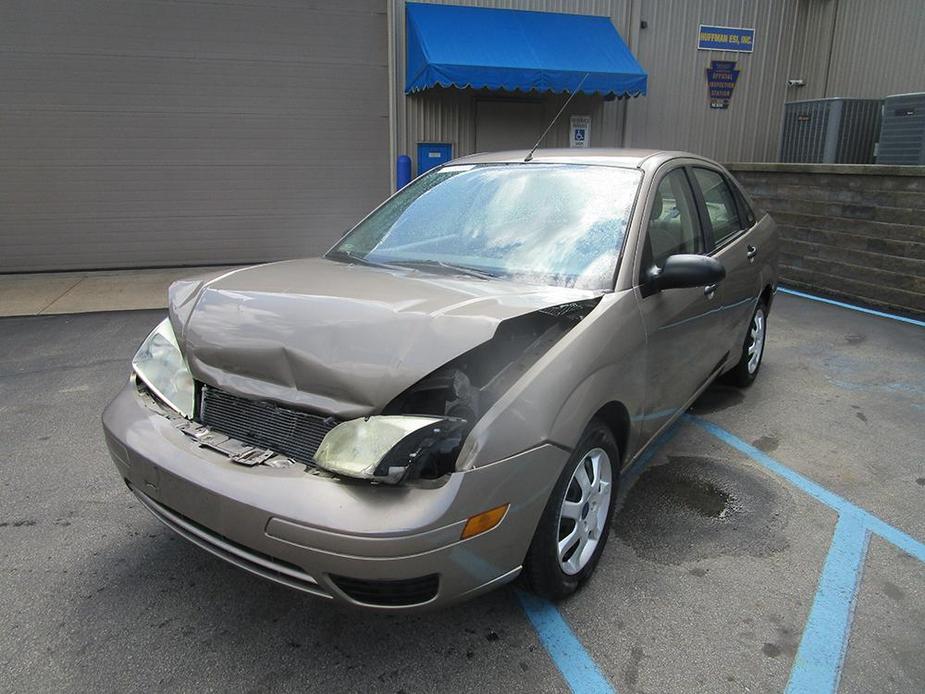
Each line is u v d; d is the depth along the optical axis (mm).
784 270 8828
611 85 9352
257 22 9289
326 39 9555
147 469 2424
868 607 2697
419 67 9109
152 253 9703
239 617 2637
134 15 8922
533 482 2270
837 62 11336
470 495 2100
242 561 2254
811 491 3613
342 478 2125
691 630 2570
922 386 5160
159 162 9414
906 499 3539
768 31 11422
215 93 9359
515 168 3621
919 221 7109
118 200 9414
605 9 10422
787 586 2824
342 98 9781
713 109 11469
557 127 10648
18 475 3793
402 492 2066
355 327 2299
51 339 6531
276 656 2436
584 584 2816
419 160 10156
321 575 2074
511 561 2299
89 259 9531
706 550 3080
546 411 2320
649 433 3238
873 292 7688
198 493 2248
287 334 2355
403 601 2113
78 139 9117
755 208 5055
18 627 2570
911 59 10031
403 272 3066
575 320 2664
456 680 2332
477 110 10211
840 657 2434
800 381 5277
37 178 9141
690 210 3791
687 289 3410
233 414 2457
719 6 11062
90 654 2438
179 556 3025
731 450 4102
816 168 8148
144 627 2578
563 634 2549
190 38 9141
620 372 2717
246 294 2625
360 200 10203
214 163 9578
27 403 4902
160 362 2766
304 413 2285
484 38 9273
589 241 3053
